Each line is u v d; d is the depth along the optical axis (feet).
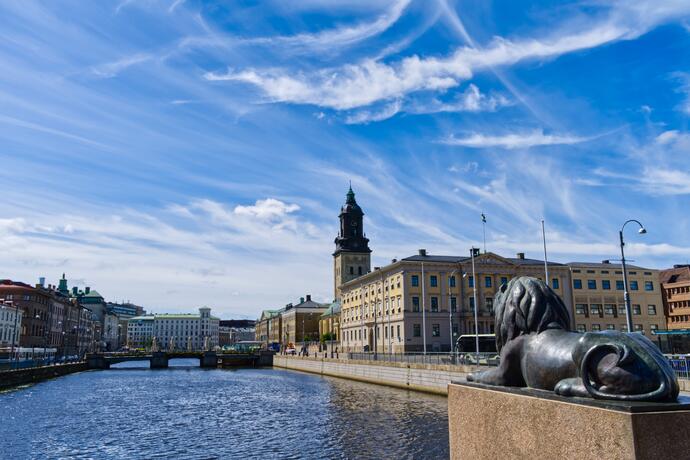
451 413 33.35
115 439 108.37
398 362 198.39
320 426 118.21
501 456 27.30
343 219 472.85
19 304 407.44
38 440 107.55
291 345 512.63
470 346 216.33
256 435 110.42
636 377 21.22
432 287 296.71
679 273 349.00
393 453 88.94
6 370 224.53
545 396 24.59
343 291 397.60
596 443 21.08
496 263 304.09
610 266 317.22
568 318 28.96
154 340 575.38
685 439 19.79
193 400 178.09
